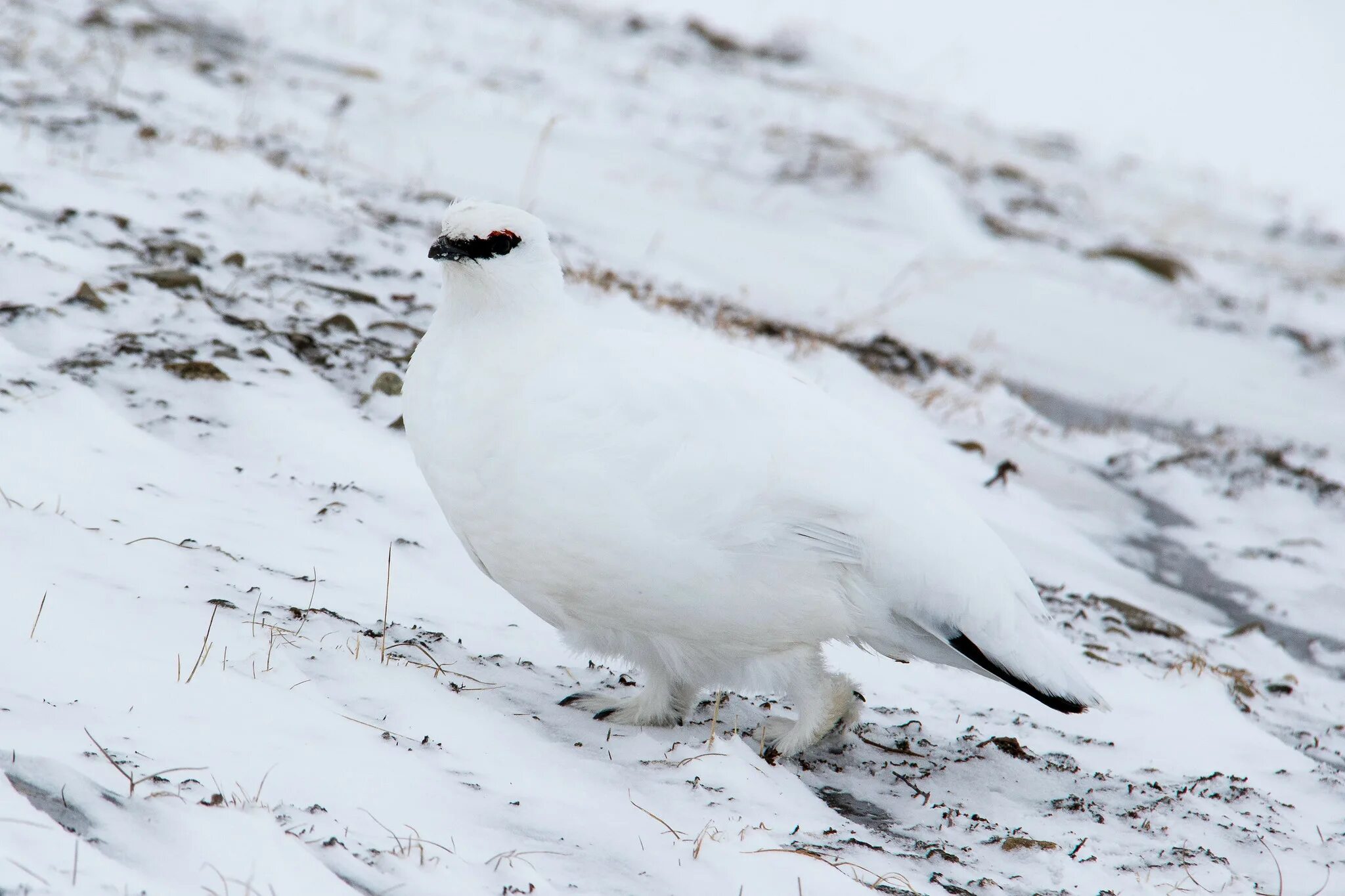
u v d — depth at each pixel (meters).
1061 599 11.84
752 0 60.00
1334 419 22.47
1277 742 9.38
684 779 6.46
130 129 19.06
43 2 29.05
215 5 34.22
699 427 6.47
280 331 12.71
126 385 10.70
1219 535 15.55
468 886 4.70
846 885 5.49
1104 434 18.67
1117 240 34.19
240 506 9.05
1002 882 6.26
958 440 16.31
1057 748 8.55
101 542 7.42
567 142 30.50
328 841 4.70
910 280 25.53
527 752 6.38
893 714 8.62
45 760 4.69
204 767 5.11
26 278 12.28
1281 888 6.77
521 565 6.80
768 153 33.16
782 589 6.73
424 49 36.50
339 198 19.38
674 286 20.14
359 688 6.57
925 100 50.38
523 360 6.62
